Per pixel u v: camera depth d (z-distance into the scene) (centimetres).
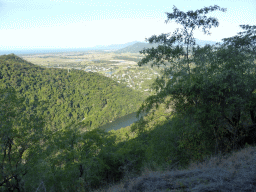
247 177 388
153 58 945
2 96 1100
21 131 1120
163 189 411
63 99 12144
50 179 1140
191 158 877
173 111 958
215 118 815
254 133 844
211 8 812
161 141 1165
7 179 1085
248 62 822
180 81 825
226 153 739
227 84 737
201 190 365
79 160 1277
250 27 836
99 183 1225
